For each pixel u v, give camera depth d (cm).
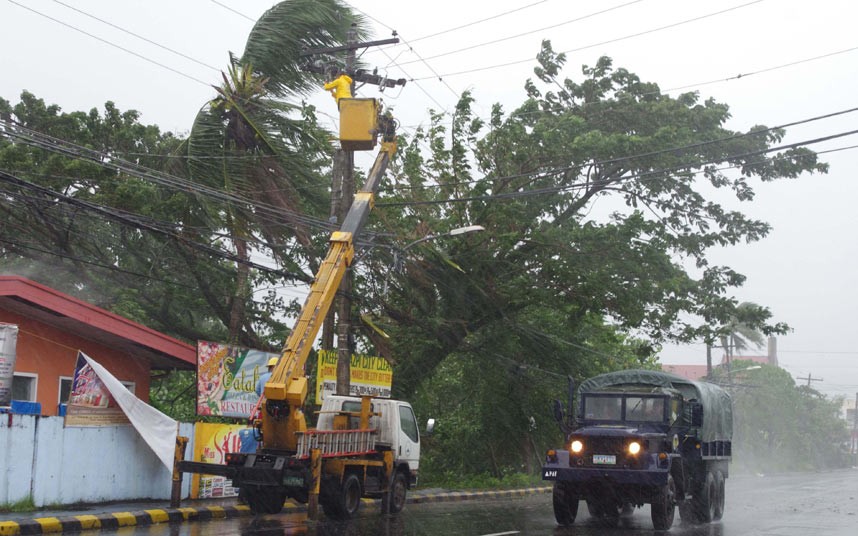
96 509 1540
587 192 2936
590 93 3066
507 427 3556
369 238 2406
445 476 3328
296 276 2061
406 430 1955
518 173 2778
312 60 2292
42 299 1630
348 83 2142
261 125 2397
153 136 2622
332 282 1714
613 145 2648
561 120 2802
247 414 1972
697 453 1788
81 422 1603
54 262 2539
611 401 1789
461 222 2727
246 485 1554
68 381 1816
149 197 2414
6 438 1452
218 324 3191
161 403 2694
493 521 1741
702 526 1725
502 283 2792
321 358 2316
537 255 2780
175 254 2636
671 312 2798
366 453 1778
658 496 1582
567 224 2911
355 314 2717
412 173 2769
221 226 2322
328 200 2553
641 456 1583
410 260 2662
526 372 3434
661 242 2867
